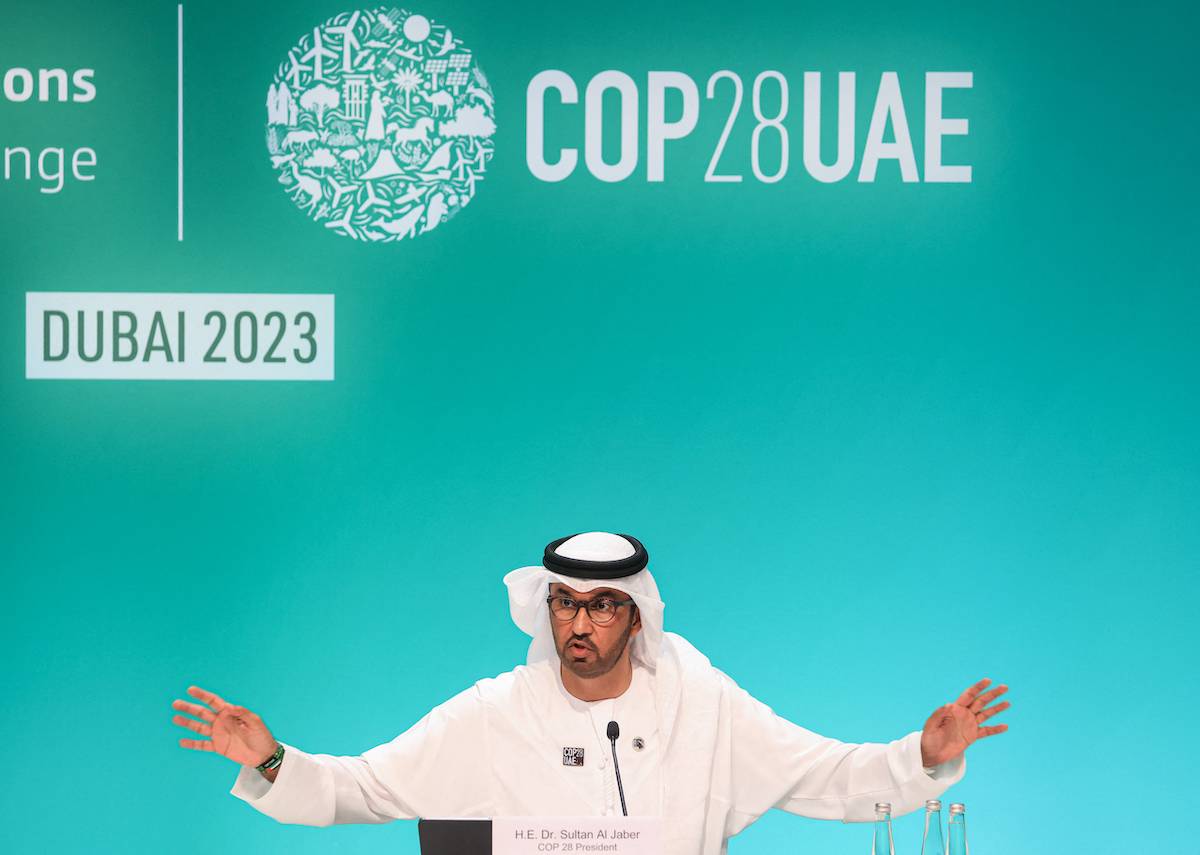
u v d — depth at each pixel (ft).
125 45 36.37
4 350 36.24
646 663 25.14
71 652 36.06
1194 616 36.06
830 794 24.61
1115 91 36.35
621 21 36.47
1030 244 36.37
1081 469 36.24
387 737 36.11
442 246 36.45
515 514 36.32
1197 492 36.19
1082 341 36.32
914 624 36.19
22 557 36.09
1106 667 36.06
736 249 36.42
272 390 36.32
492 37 36.42
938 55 36.45
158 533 36.22
